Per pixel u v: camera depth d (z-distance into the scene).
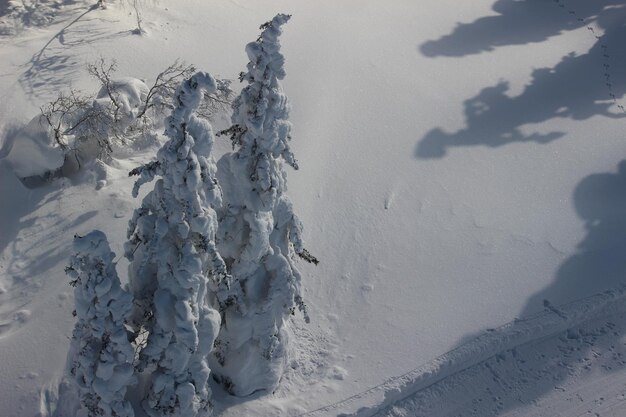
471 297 18.95
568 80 25.86
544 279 19.58
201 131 11.60
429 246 19.91
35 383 15.34
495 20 28.67
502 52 26.92
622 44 27.81
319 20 27.02
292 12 27.25
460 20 28.45
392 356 17.52
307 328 17.92
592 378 17.91
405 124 23.19
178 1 26.80
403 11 28.48
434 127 23.31
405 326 18.14
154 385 12.95
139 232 12.15
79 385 12.59
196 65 23.73
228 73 23.62
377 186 21.08
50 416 15.01
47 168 18.92
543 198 21.58
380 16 27.94
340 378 16.98
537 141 23.31
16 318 16.47
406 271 19.28
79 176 19.25
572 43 27.77
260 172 13.40
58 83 21.89
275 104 12.87
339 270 19.11
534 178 22.12
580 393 17.59
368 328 18.05
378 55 25.77
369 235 19.89
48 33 24.19
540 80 25.70
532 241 20.39
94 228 18.08
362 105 23.56
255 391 16.36
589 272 19.83
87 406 13.03
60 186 19.02
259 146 13.33
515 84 25.41
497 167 22.30
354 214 20.30
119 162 19.84
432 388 17.30
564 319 18.69
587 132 23.80
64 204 18.58
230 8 26.95
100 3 25.80
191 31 25.34
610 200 21.75
